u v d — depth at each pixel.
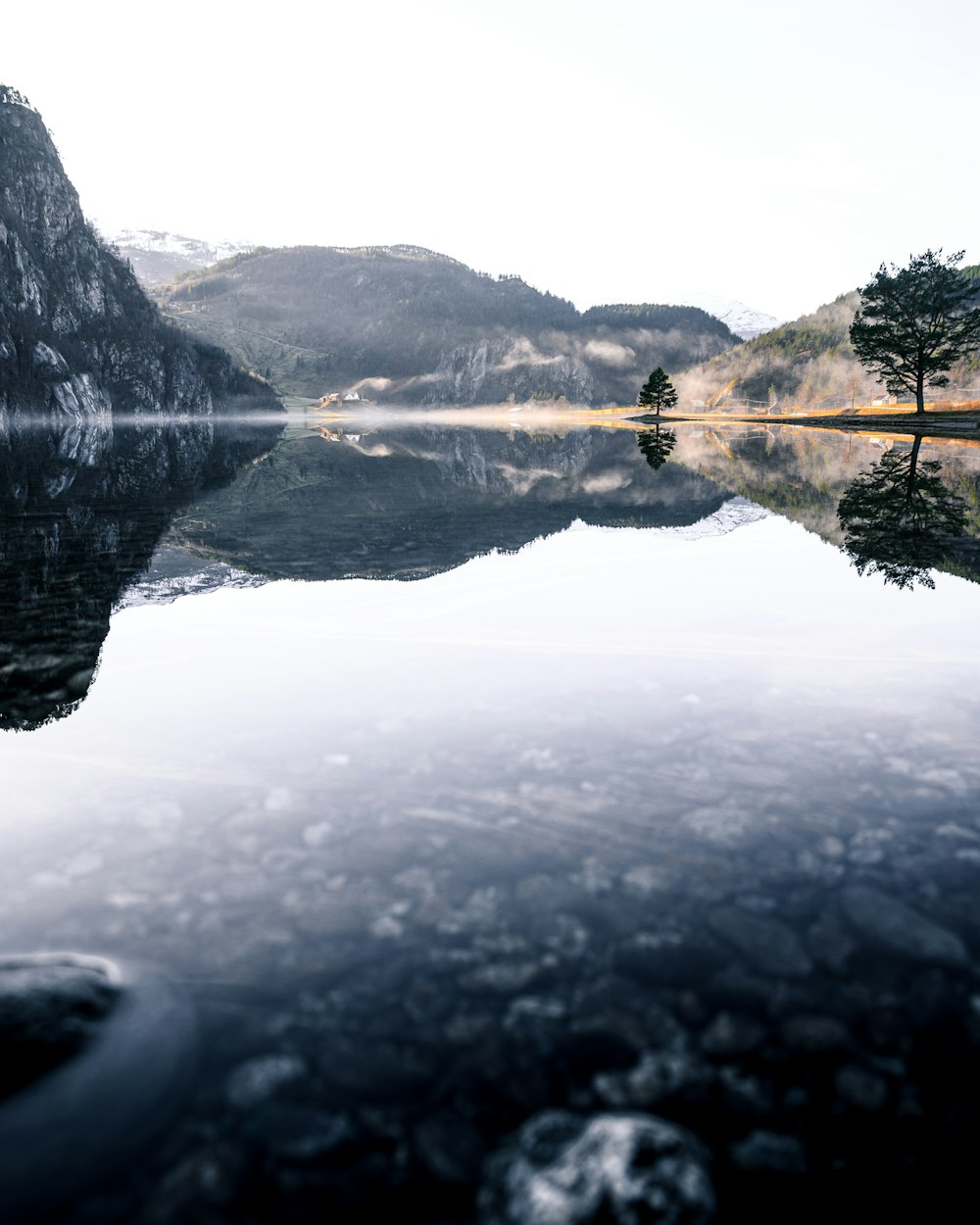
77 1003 1.78
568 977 1.94
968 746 3.28
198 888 2.31
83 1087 1.59
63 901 2.24
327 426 91.44
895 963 1.98
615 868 2.43
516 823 2.70
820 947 2.05
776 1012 1.82
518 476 21.39
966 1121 1.52
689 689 4.04
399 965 1.98
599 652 4.71
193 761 3.18
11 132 134.50
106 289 142.62
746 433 50.66
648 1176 1.35
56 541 9.20
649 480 19.25
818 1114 1.54
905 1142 1.48
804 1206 1.34
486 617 5.59
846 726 3.51
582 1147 1.43
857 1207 1.35
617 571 7.34
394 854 2.51
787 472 20.03
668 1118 1.53
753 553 8.35
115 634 5.16
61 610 5.84
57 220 135.50
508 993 1.88
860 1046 1.72
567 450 36.31
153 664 4.50
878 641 4.86
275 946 2.06
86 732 3.47
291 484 18.73
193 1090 1.59
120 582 6.88
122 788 2.95
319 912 2.20
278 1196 1.36
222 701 3.89
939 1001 1.85
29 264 119.94
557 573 7.28
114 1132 1.49
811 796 2.87
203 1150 1.46
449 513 12.80
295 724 3.58
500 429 73.69
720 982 1.92
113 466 23.33
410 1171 1.42
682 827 2.66
